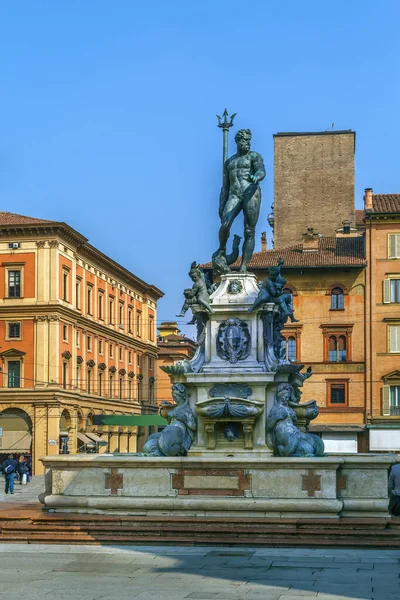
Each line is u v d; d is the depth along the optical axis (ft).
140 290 381.60
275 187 307.99
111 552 64.08
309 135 307.99
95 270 318.04
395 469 79.46
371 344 264.31
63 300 282.77
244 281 83.61
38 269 276.82
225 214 86.07
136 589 51.42
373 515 69.31
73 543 67.10
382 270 265.95
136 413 363.35
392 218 265.54
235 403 78.84
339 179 305.94
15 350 274.77
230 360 81.35
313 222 305.53
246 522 68.08
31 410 272.31
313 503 68.85
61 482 72.95
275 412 79.41
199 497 70.95
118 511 71.10
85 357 303.48
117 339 343.67
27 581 53.88
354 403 264.11
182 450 79.92
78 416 292.40
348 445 260.42
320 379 265.75
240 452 79.15
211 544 66.03
